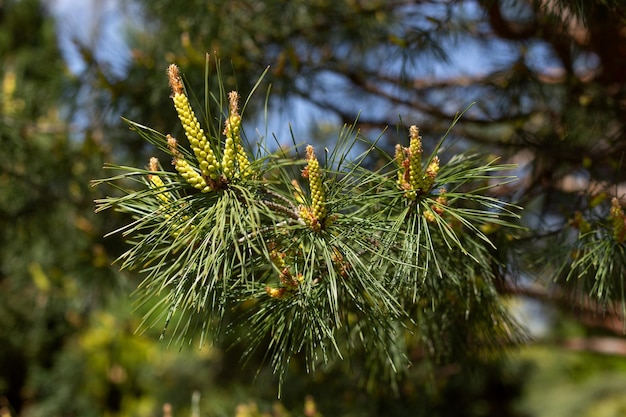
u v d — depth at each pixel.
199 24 0.80
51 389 1.63
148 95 0.81
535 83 0.74
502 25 0.78
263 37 0.84
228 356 1.14
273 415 0.76
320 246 0.47
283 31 0.84
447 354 0.61
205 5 0.79
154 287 0.50
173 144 0.46
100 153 0.92
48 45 1.30
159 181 0.49
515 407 1.48
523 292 0.67
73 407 1.60
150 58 0.83
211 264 0.45
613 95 0.74
